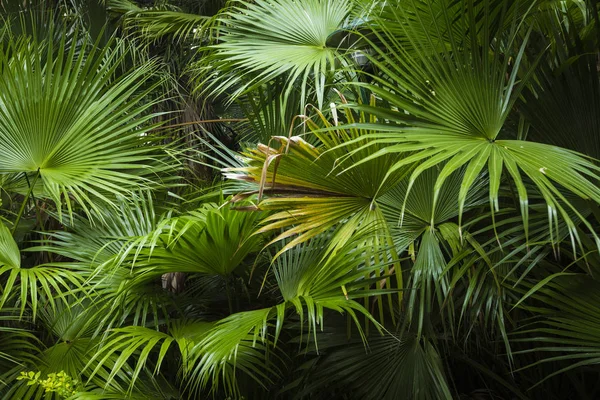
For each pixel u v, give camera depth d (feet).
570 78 6.54
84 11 12.41
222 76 9.25
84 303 8.46
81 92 8.43
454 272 6.93
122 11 12.83
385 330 7.27
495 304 6.95
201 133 12.25
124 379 7.64
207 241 7.50
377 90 5.87
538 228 6.48
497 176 4.92
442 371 7.07
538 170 5.11
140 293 8.27
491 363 8.57
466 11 6.36
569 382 8.14
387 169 6.39
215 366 6.48
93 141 8.50
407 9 6.61
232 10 10.79
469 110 5.79
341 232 6.59
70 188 7.94
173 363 8.86
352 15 8.55
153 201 9.54
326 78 8.76
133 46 11.77
